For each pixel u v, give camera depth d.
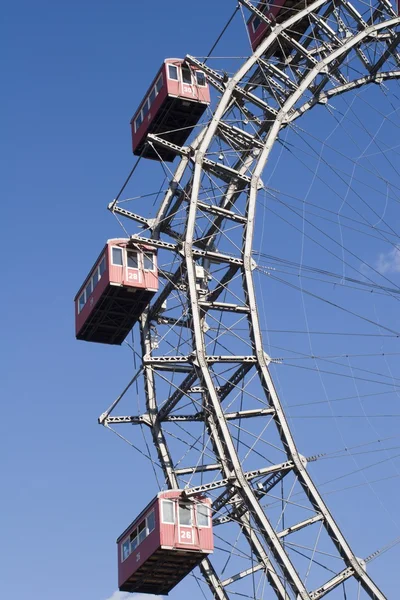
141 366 56.88
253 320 56.09
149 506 52.78
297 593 50.09
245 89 63.47
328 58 62.69
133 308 58.50
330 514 52.31
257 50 62.56
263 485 53.97
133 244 57.84
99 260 58.34
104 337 60.94
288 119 61.44
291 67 64.56
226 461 53.06
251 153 62.44
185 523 51.78
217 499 54.44
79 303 60.53
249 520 54.88
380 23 64.44
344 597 50.97
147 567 53.00
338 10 65.75
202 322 57.00
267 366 55.06
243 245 58.03
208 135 59.81
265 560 53.22
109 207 59.09
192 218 57.69
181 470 55.34
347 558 51.47
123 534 55.06
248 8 63.50
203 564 53.66
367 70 64.81
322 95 63.06
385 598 51.06
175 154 64.75
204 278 60.75
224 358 54.72
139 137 65.38
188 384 55.94
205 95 63.62
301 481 52.94
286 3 65.25
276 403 54.34
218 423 52.94
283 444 53.69
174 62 63.69
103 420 56.16
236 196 62.16
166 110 63.59
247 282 56.88
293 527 51.75
